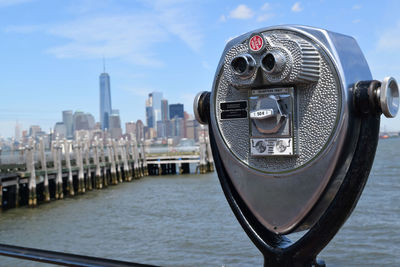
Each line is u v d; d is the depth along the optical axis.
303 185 1.91
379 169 48.19
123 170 54.62
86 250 17.77
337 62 1.81
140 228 21.86
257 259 14.65
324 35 1.85
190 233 19.67
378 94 1.78
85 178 46.81
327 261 13.08
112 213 27.38
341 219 1.84
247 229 2.06
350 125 1.81
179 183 46.09
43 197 35.91
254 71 1.94
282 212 1.99
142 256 16.22
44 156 34.38
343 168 1.87
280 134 1.92
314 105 1.87
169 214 25.95
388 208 22.20
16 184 31.41
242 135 2.07
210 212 25.70
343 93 1.79
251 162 2.04
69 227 22.98
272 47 1.89
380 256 13.32
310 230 1.87
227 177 2.18
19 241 19.97
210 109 2.17
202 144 57.66
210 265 14.34
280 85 1.94
